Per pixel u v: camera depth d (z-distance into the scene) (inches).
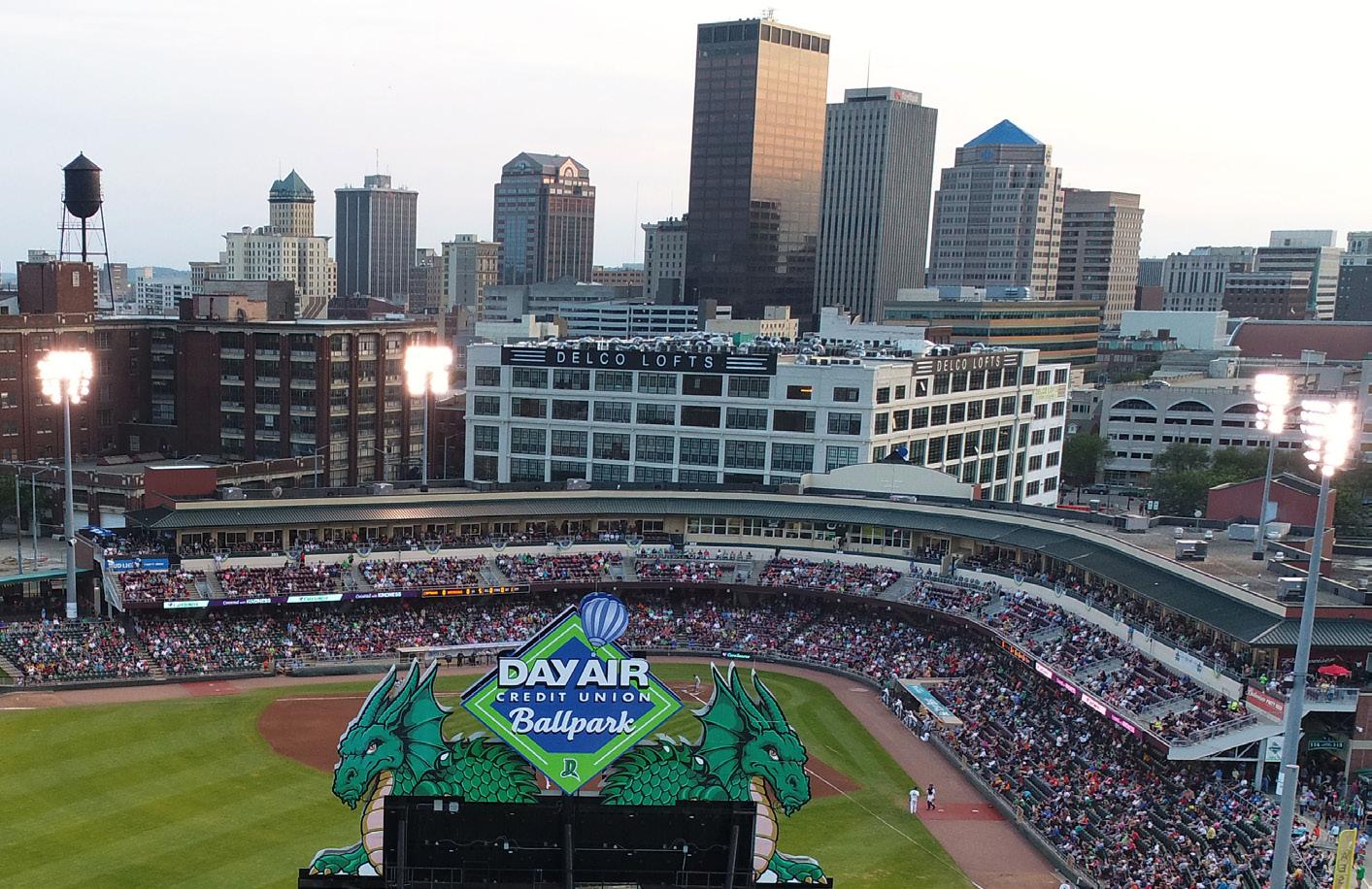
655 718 2242.9
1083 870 2957.7
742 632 4955.7
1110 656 3956.7
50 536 6028.5
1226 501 5044.3
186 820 3090.6
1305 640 2610.7
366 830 2196.1
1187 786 3243.1
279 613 4699.8
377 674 4441.4
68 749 3553.2
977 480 7342.5
